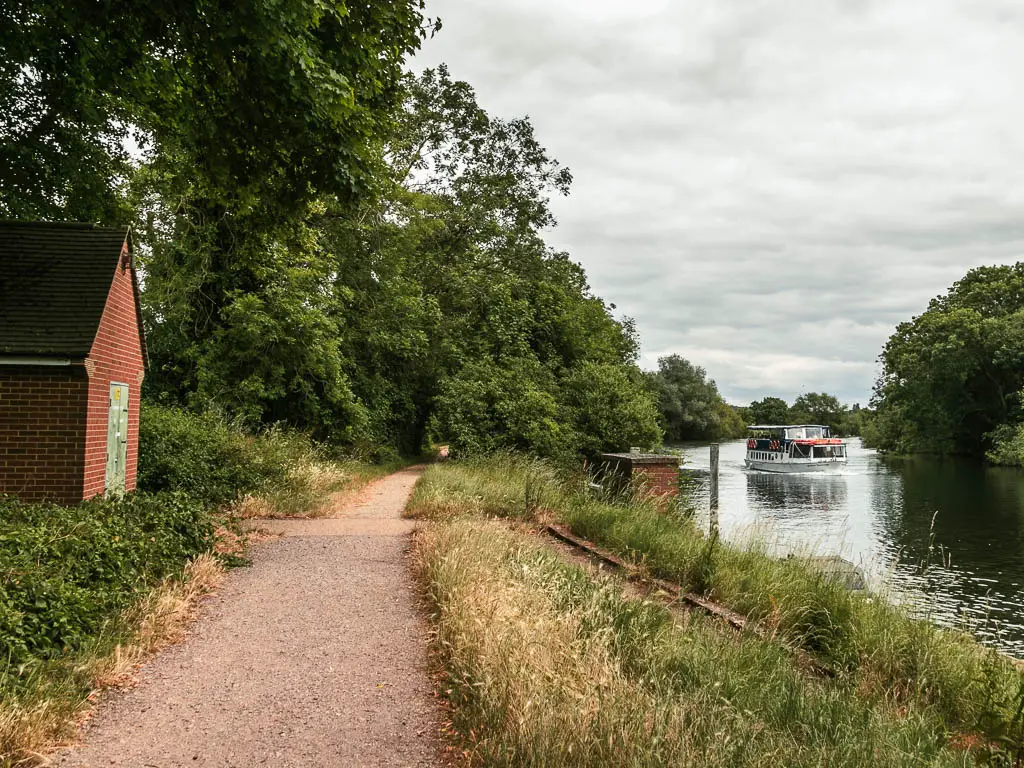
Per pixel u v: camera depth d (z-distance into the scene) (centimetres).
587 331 3094
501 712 403
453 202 3550
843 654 631
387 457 2936
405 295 2916
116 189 1739
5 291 1064
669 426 10600
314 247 2283
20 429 1012
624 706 399
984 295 6894
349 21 1031
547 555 850
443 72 3466
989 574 1741
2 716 392
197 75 1075
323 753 402
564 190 3741
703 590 805
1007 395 6162
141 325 1292
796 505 3344
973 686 579
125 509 874
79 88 1338
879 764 403
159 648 578
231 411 2075
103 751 402
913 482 4459
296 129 1048
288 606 705
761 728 420
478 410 2394
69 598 565
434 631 617
